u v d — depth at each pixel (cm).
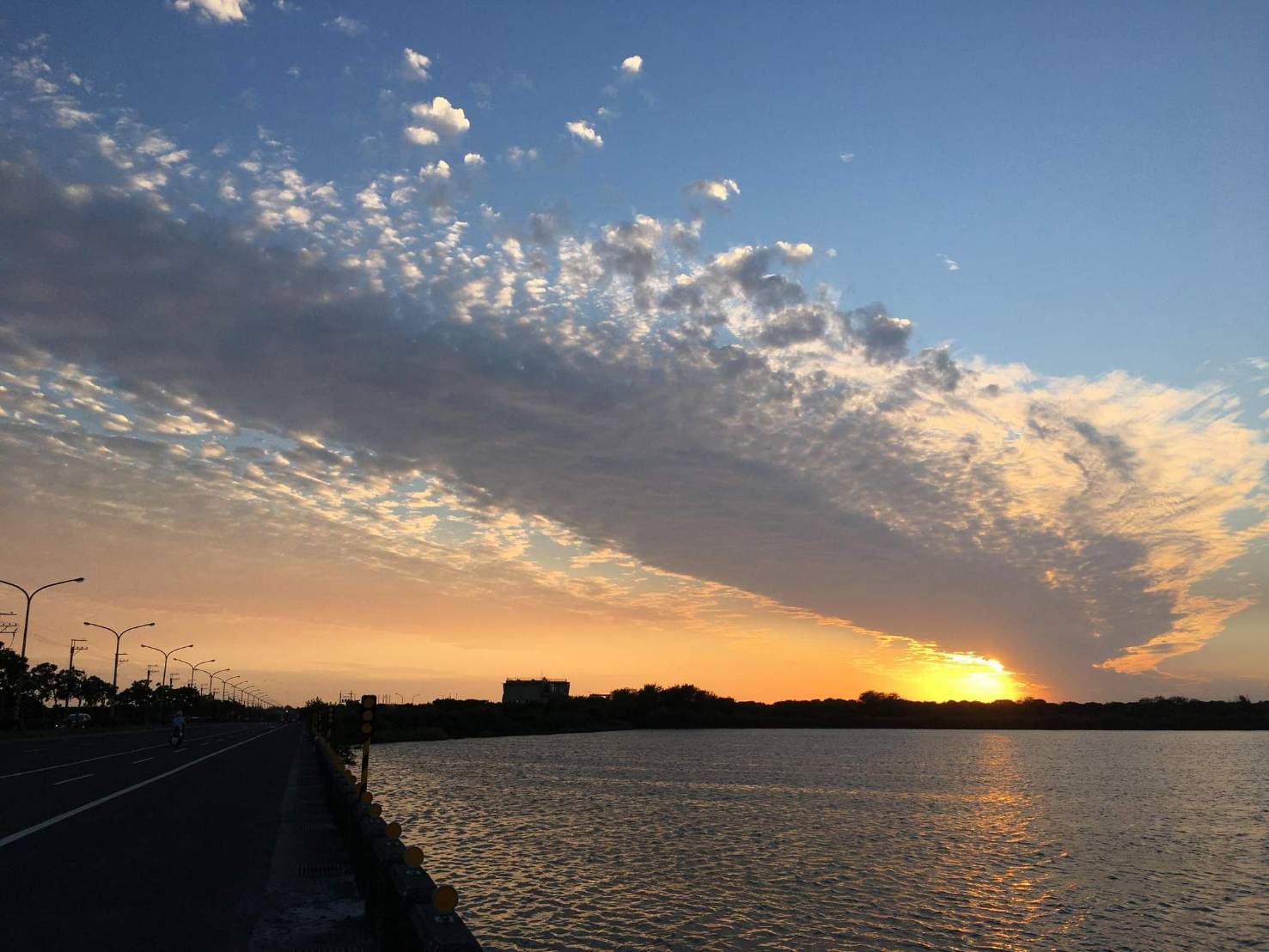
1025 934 3006
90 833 1862
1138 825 6044
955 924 3095
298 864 1489
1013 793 8262
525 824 5106
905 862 4294
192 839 1788
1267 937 3036
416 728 19262
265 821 2077
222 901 1194
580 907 3055
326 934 1020
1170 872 4247
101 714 15912
